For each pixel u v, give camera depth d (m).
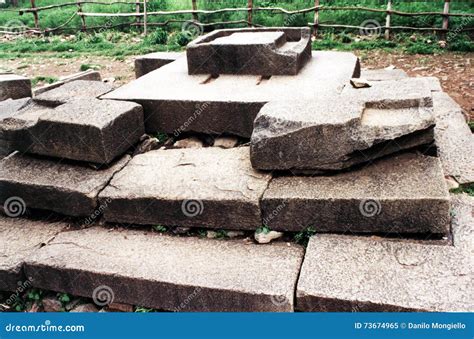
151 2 11.51
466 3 9.82
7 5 14.71
